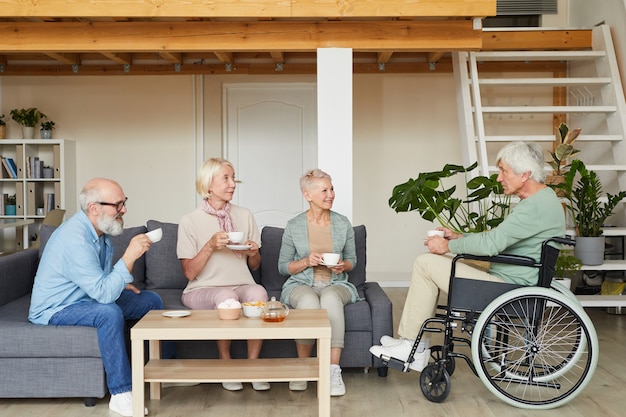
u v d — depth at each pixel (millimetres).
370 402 3441
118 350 3248
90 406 3361
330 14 4457
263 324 3037
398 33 4680
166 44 4660
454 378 3869
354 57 7266
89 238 3322
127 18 4621
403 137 7430
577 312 3230
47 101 7406
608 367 4105
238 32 4664
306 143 7488
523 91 7406
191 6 4449
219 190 3859
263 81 7398
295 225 3955
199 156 7438
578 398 3520
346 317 3748
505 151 3463
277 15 4453
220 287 3805
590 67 6770
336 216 4016
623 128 5773
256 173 7508
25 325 3281
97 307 3252
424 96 7410
